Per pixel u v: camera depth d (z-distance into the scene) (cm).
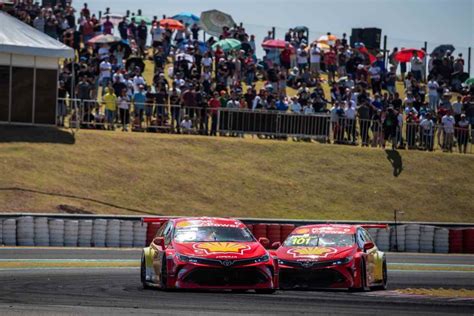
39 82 9656
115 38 10925
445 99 11744
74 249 6756
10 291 4028
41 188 8338
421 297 4188
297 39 13575
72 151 9194
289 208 9150
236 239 4281
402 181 10112
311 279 4438
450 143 11112
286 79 12600
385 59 14638
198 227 4341
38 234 6906
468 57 14600
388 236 7956
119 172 9019
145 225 7238
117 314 3216
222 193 9112
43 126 9656
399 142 10862
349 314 3331
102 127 9969
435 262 6969
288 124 10488
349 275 4431
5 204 7888
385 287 4756
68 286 4344
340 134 10681
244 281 4025
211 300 3716
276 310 3409
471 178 10450
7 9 11431
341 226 4869
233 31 12812
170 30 12744
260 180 9525
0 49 9381
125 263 5897
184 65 11125
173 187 8994
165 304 3547
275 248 4809
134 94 10025
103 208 8294
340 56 13375
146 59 13188
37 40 9675
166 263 4078
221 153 9838
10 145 9044
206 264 4006
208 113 10319
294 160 10025
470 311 3556
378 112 10800
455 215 9738
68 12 11888
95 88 10288
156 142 9725
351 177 9962
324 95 12188
